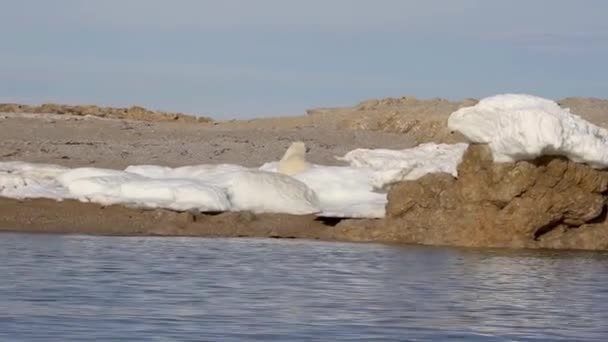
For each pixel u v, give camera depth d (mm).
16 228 99125
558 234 96625
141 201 104812
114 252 83812
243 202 107188
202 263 78562
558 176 93688
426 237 97938
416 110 190000
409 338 50094
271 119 199000
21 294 60500
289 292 64562
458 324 54156
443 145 135625
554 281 72125
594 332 52562
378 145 161000
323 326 52656
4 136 158500
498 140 93750
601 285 70375
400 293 65188
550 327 53812
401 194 100688
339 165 136125
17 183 109688
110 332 49469
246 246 91500
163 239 95250
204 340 48250
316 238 100875
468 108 95625
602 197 95938
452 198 99000
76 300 58906
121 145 151250
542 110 91938
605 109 185625
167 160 138625
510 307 60156
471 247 95250
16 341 46812
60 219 101625
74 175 112312
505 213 95688
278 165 121938
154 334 49344
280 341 48531
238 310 56938
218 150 147875
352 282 70000
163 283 67062
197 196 105250
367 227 100625
